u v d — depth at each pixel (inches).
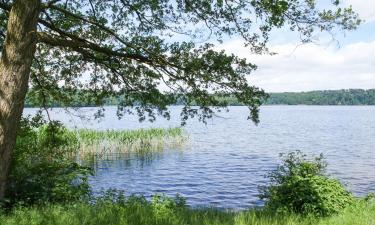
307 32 393.4
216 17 450.0
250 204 963.3
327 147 2273.6
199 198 1029.8
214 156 1793.8
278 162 1652.3
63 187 432.5
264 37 438.9
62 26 488.4
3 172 343.9
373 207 459.5
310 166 497.4
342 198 461.7
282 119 6033.5
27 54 347.3
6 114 339.9
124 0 477.7
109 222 334.0
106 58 484.7
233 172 1412.4
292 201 455.8
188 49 447.2
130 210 381.4
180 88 462.3
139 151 1791.3
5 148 341.7
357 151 2087.8
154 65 454.3
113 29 502.9
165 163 1541.6
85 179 471.5
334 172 1419.8
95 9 502.9
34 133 523.2
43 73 543.5
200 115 462.6
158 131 2208.4
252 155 1875.0
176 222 347.6
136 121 5241.1
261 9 406.3
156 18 478.0
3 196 350.3
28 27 346.3
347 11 387.9
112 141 1920.5
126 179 1232.2
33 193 413.4
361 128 4069.9
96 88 529.7
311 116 7214.6
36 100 561.6
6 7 427.2
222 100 457.7
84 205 385.7
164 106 486.9
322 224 388.2
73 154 1496.1
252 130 3678.6
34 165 453.4
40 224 315.9
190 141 2385.6
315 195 451.2
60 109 569.9
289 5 389.4
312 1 387.9
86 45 429.4
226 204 962.7
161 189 1122.7
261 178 1302.9
